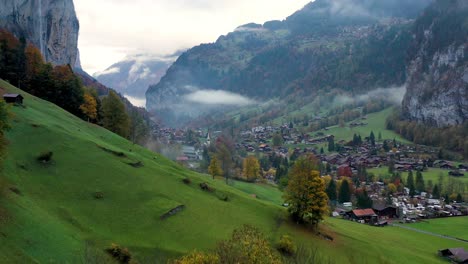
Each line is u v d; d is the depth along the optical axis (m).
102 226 66.62
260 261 43.09
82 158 85.81
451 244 121.06
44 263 50.03
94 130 118.12
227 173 174.88
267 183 190.00
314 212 94.44
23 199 62.38
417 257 96.44
